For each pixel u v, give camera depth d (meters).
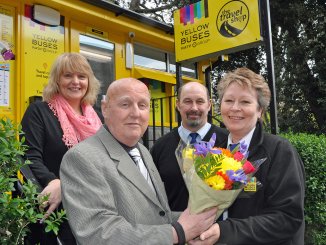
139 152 2.12
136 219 1.74
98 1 4.68
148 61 6.01
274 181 1.94
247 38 4.25
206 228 1.75
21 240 2.16
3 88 4.05
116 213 1.67
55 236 2.39
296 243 1.98
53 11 4.46
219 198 1.71
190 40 4.87
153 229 1.66
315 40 9.99
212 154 1.71
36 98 4.24
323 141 4.49
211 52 4.64
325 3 9.97
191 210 1.78
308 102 10.27
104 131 1.95
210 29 4.65
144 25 5.49
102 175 1.73
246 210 1.97
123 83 1.95
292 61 10.27
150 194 1.87
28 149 2.48
